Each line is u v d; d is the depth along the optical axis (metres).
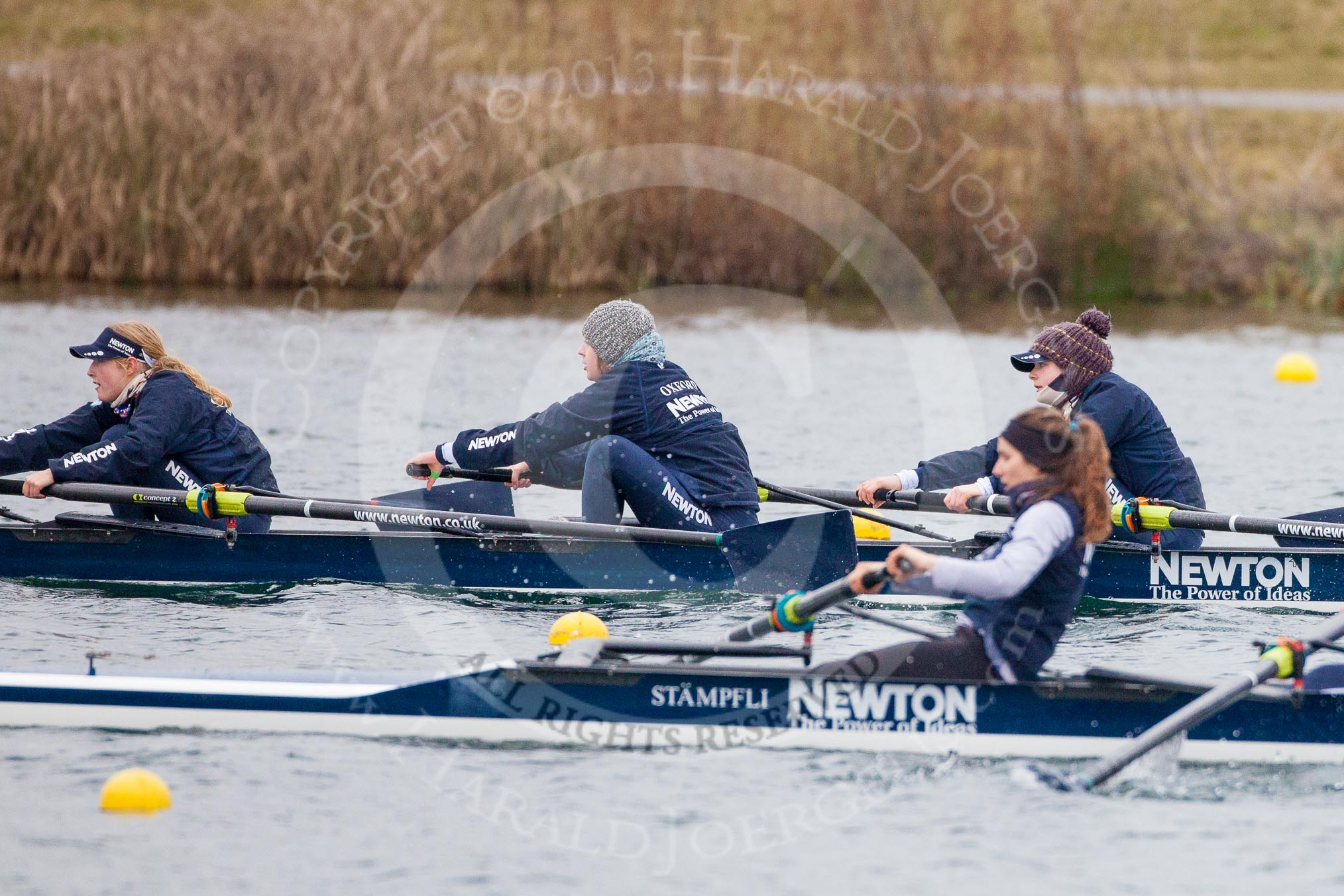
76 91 88.12
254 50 87.81
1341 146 112.31
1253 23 144.00
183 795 23.36
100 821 22.36
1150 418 35.22
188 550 35.62
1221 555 34.59
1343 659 30.23
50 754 24.84
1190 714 23.09
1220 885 20.64
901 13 89.19
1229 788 23.84
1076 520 23.25
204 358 67.12
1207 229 92.62
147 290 86.12
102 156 87.75
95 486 34.84
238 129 87.25
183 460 36.06
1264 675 23.77
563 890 20.66
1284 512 43.09
